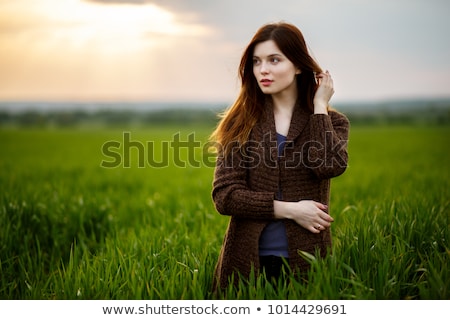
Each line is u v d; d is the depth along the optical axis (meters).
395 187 15.88
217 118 7.54
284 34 6.35
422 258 7.60
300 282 6.61
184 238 9.91
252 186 6.57
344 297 6.67
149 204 15.08
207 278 7.64
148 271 7.62
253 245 6.56
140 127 92.31
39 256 9.91
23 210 12.08
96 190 17.95
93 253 11.23
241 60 6.63
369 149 35.94
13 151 38.41
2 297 8.77
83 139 55.19
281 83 6.39
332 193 15.55
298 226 6.49
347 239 7.99
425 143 41.88
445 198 12.64
